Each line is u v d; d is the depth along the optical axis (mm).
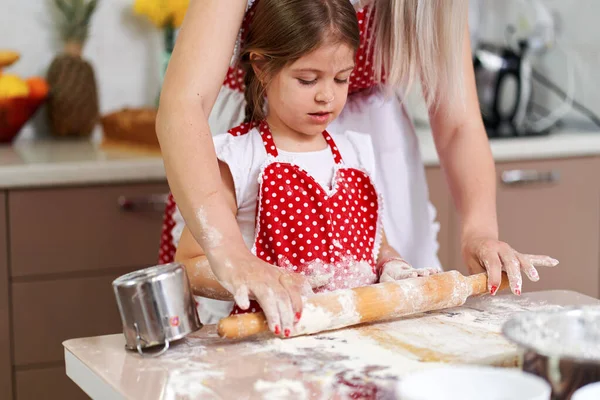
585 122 3154
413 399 888
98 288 2408
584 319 1142
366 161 1651
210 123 1830
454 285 1375
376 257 1605
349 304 1273
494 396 943
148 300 1213
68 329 2396
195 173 1344
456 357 1168
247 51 1517
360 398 1039
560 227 2820
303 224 1523
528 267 1458
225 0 1408
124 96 3039
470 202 1662
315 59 1436
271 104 1529
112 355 1231
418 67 1665
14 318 2344
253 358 1186
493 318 1352
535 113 3213
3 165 2314
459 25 1633
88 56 2977
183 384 1103
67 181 2332
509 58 2967
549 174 2766
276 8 1448
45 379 2391
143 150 2605
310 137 1598
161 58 3035
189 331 1247
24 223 2316
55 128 2885
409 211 1890
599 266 2893
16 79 2697
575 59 3168
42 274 2354
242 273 1263
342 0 1474
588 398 901
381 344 1228
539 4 3055
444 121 1720
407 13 1612
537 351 1001
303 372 1127
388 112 1840
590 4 3084
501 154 2686
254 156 1544
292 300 1230
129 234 2414
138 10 2854
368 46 1704
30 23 2904
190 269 1456
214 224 1321
